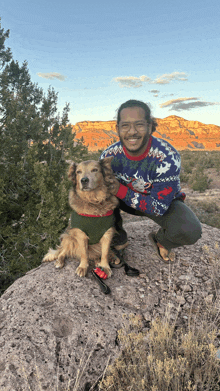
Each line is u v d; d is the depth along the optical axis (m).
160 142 2.78
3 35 10.73
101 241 3.23
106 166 2.95
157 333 2.39
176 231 2.88
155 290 3.06
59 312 2.66
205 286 3.15
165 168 2.72
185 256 3.76
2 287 7.65
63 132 9.71
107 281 3.16
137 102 2.56
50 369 2.12
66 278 3.19
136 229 4.78
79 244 3.23
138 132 2.53
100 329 2.48
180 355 2.18
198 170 27.16
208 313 2.69
